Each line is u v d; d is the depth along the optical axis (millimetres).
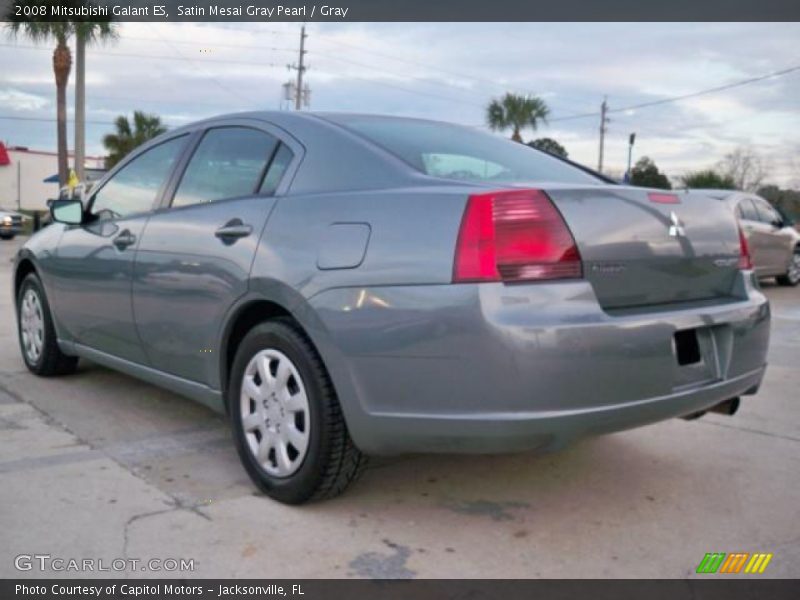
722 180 32594
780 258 13344
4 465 3781
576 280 2885
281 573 2824
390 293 2934
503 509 3420
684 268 3291
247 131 3928
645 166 37938
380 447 3068
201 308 3717
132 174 4602
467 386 2805
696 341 3236
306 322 3162
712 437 4477
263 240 3420
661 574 2889
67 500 3381
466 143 3834
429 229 2914
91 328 4691
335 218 3199
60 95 25016
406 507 3412
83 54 23828
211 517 3254
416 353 2879
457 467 3900
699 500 3566
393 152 3400
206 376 3801
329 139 3537
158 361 4156
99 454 3971
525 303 2779
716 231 3502
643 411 2965
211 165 4031
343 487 3305
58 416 4586
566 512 3410
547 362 2744
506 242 2816
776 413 5016
